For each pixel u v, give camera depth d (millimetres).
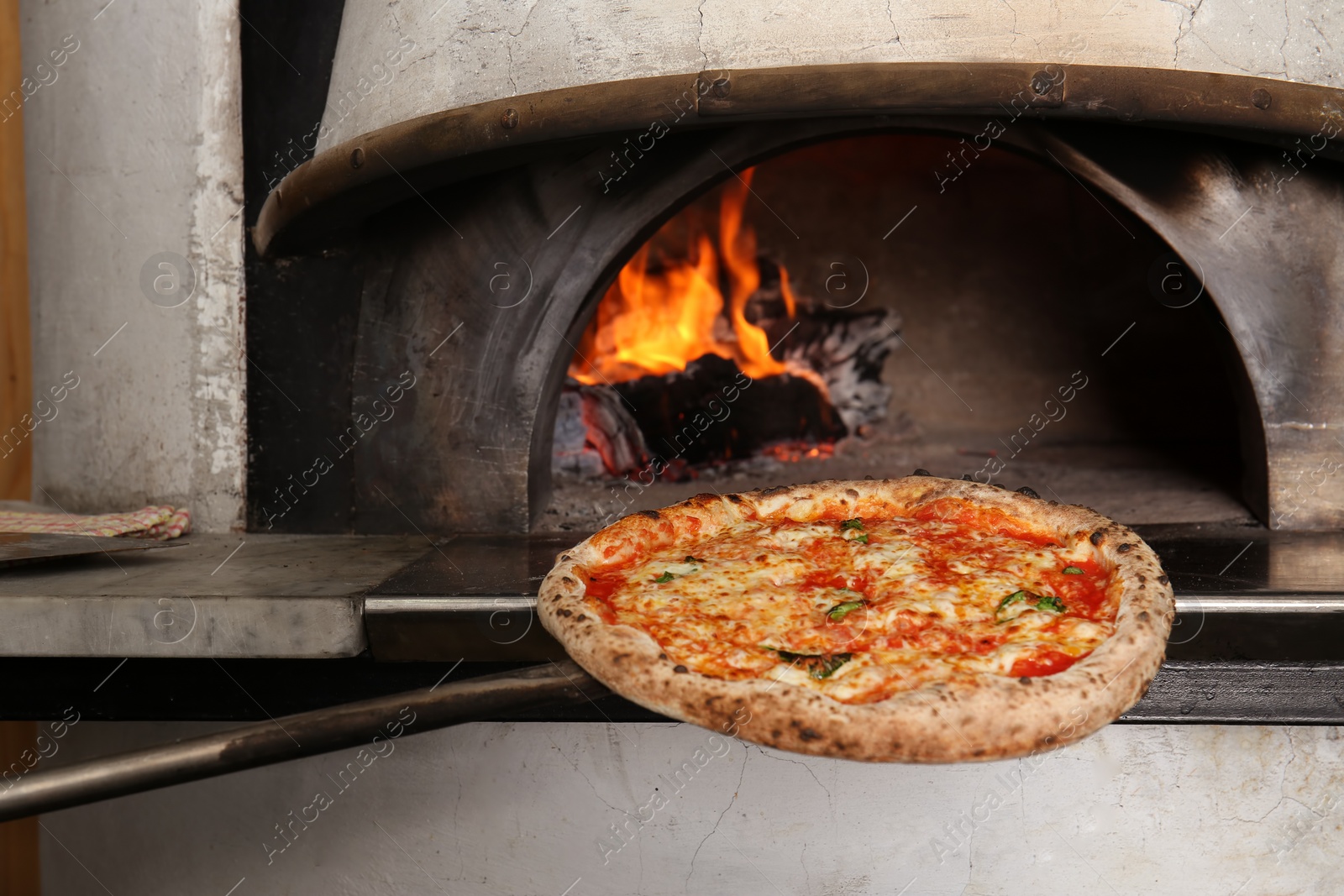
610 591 877
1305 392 1132
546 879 1128
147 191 1253
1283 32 1062
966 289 1945
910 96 981
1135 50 1037
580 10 1067
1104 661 771
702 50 1046
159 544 1113
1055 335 1906
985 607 836
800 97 985
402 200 1168
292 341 1229
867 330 1726
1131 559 860
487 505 1198
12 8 1350
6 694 1026
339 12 1225
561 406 1409
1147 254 1851
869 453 1592
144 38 1245
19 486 1398
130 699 1023
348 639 978
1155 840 1087
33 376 1320
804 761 1095
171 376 1254
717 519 972
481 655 978
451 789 1131
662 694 771
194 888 1200
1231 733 1072
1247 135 1034
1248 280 1124
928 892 1104
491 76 1085
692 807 1107
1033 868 1097
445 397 1197
